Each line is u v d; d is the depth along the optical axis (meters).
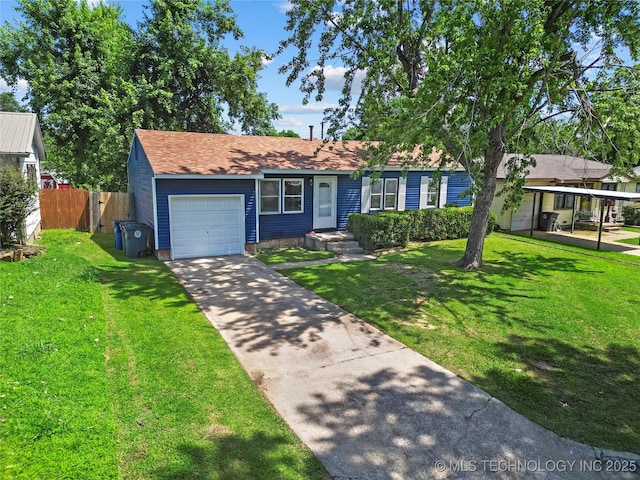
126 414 4.57
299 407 5.04
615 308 8.97
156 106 23.78
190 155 13.88
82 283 9.12
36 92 23.94
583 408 5.23
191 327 7.36
